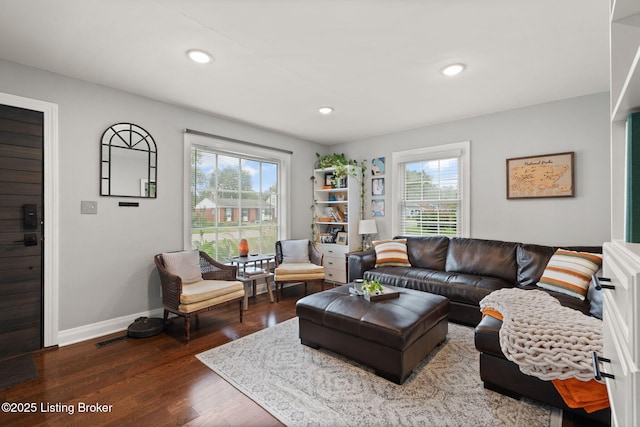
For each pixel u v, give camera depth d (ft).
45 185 8.40
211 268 11.41
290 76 8.84
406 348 6.62
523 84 9.39
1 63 7.79
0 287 7.75
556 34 6.73
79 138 8.99
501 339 5.59
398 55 7.66
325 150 17.90
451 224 13.30
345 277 15.48
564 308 6.29
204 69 8.42
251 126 13.96
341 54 7.63
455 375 6.89
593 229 10.11
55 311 8.53
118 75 8.77
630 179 2.39
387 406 5.83
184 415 5.65
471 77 8.92
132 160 10.09
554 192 10.72
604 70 8.46
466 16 6.12
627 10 2.42
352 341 7.35
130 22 6.35
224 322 10.49
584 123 10.25
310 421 5.46
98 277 9.36
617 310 2.14
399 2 5.70
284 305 12.50
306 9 5.91
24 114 8.11
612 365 2.38
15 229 7.97
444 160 13.51
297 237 16.35
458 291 9.87
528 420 5.38
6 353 7.82
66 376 6.98
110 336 9.29
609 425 4.95
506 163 11.73
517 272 10.44
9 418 5.55
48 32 6.68
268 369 7.25
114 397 6.20
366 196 16.16
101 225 9.42
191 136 11.69
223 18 6.20
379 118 12.80
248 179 14.29
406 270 11.82
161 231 10.82
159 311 10.70
